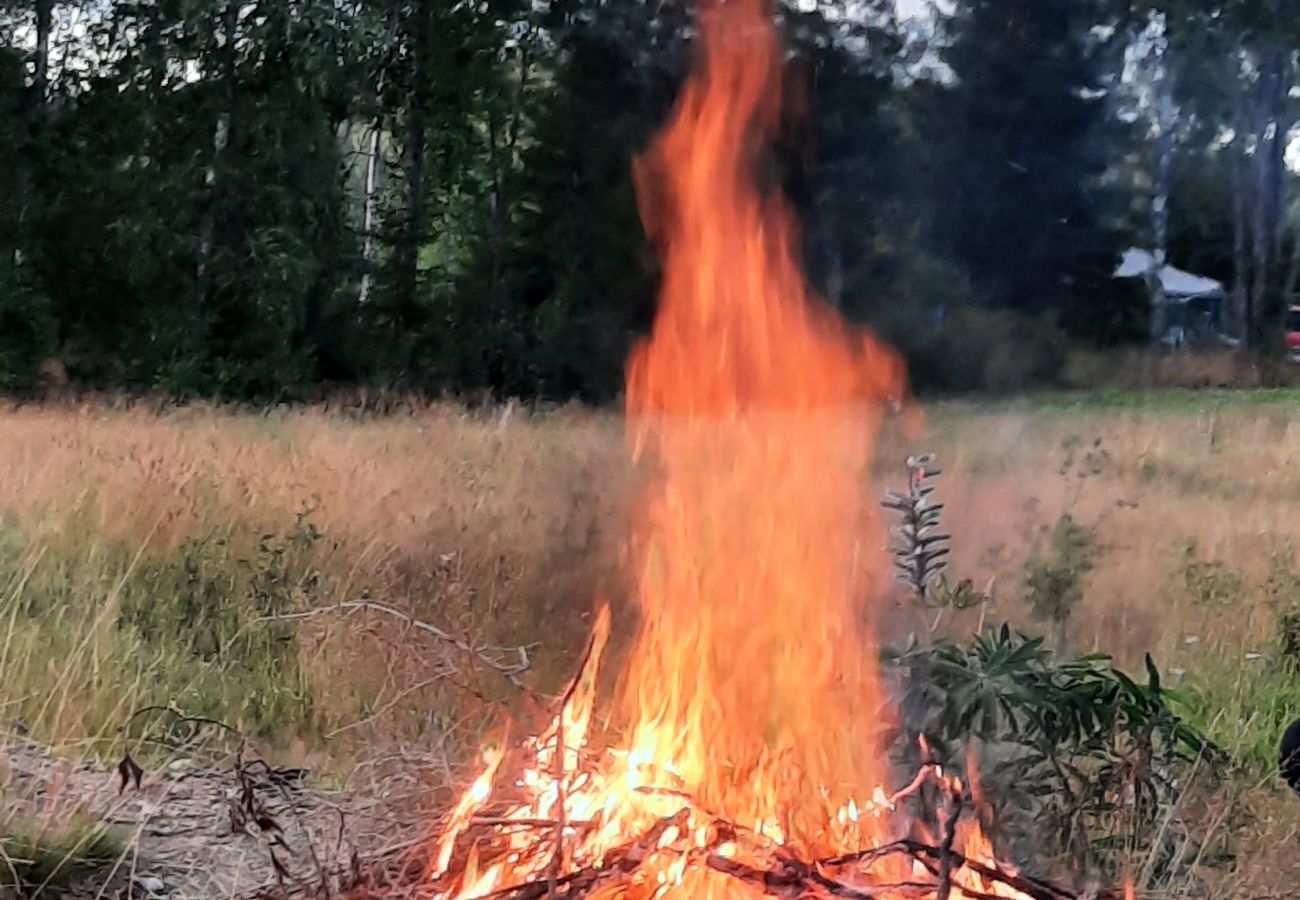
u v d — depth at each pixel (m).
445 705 5.01
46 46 22.94
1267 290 32.84
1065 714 3.75
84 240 22.38
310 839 3.46
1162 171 31.42
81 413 14.24
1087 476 10.88
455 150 24.22
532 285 23.88
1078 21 23.34
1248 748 5.00
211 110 23.08
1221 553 8.11
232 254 22.44
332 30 23.45
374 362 23.56
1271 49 30.70
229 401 21.09
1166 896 3.41
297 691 5.36
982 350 23.00
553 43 23.42
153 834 3.83
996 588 6.70
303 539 7.02
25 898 3.41
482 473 10.13
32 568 6.18
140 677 5.17
